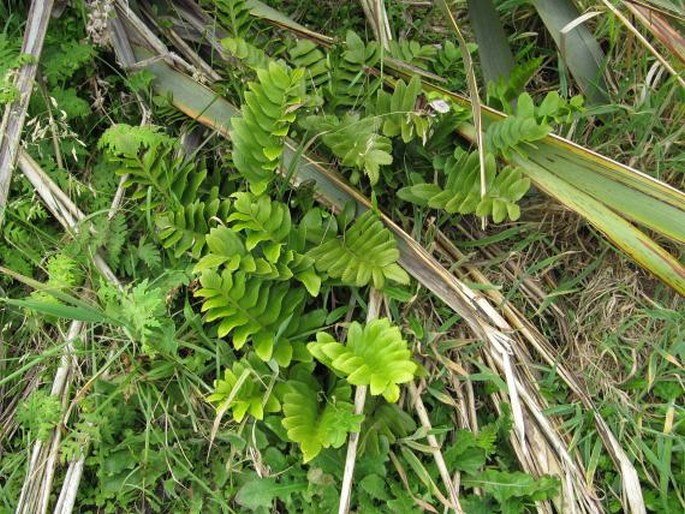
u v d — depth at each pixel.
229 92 0.87
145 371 0.78
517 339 0.84
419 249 0.79
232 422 0.79
